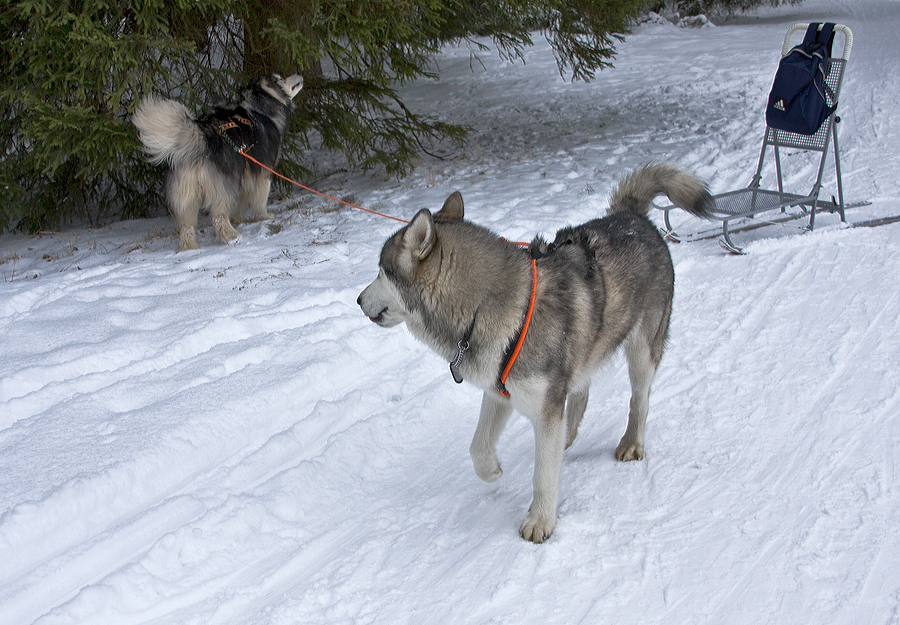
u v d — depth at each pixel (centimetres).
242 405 397
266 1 785
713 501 312
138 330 498
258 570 289
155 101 672
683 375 433
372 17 767
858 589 251
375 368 470
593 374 327
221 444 374
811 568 264
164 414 382
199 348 478
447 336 295
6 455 343
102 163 705
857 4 2888
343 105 958
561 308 285
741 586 258
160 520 309
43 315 525
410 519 320
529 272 280
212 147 698
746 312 509
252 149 755
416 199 843
